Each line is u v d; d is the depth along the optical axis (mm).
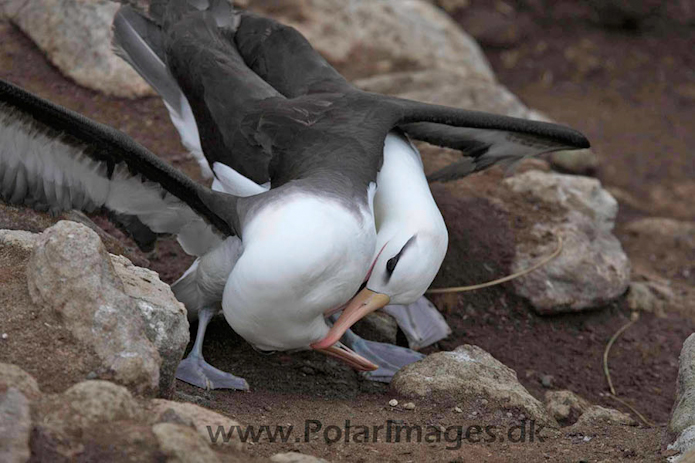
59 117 8758
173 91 11406
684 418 8555
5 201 9406
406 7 19469
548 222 13898
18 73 15055
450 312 12695
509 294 13117
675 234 16672
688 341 9445
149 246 10117
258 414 8758
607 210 14406
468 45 19609
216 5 11742
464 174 12445
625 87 22500
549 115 20984
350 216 8789
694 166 19531
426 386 9508
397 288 9641
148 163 9102
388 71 17859
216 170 10398
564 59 23203
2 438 6301
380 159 9977
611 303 13633
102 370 7461
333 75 11461
